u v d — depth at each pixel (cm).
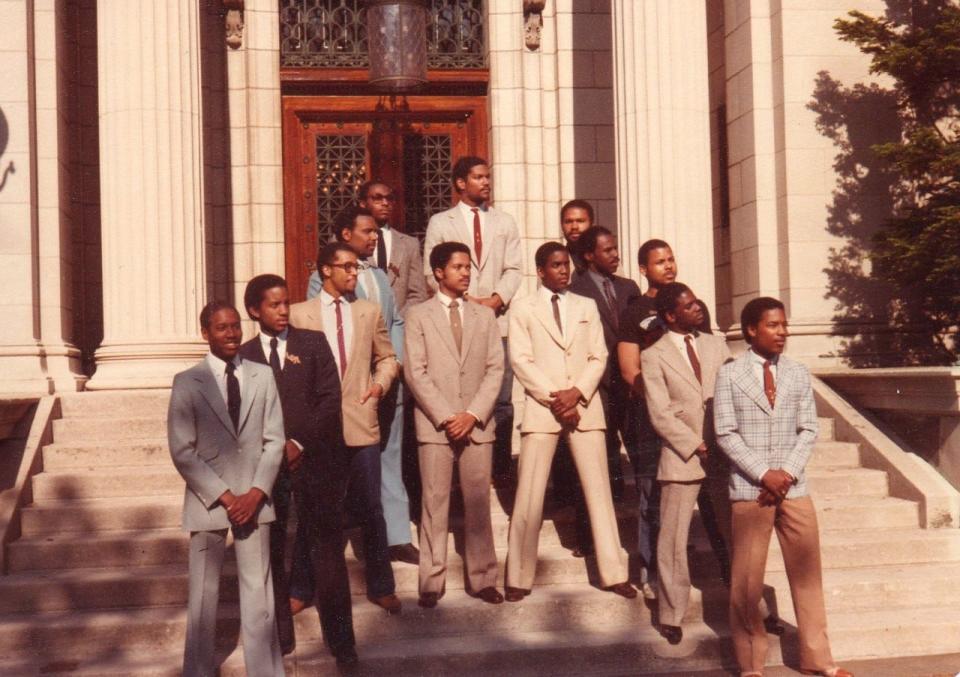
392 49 1089
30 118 984
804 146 1075
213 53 1162
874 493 908
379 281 809
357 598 754
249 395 648
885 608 777
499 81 1205
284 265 1176
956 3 1116
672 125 987
